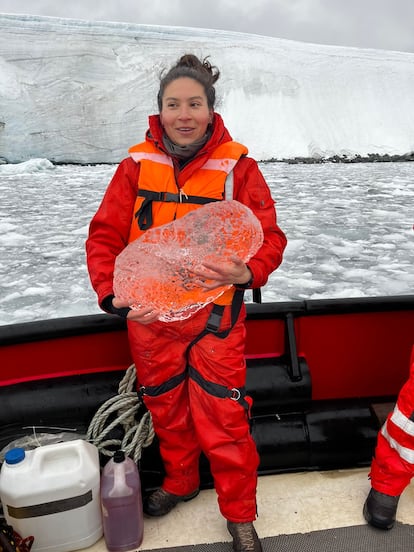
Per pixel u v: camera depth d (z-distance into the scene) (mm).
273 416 1731
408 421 1343
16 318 7773
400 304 1826
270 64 47688
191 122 1208
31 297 8617
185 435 1441
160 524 1506
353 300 1820
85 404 1643
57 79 42938
